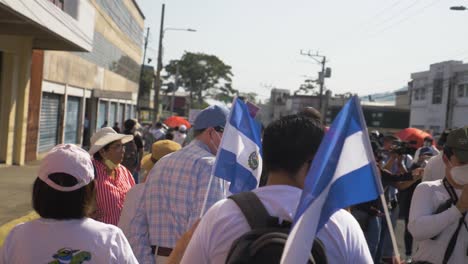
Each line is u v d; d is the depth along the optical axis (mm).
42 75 19984
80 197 2635
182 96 91375
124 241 2676
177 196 3574
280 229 1872
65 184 2584
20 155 17406
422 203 3414
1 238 5938
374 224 7035
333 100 65500
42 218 2637
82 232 2592
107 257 2580
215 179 3557
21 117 17344
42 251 2557
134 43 49000
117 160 4773
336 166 1948
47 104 22141
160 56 38625
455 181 3295
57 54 22469
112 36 36750
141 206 3760
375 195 2049
